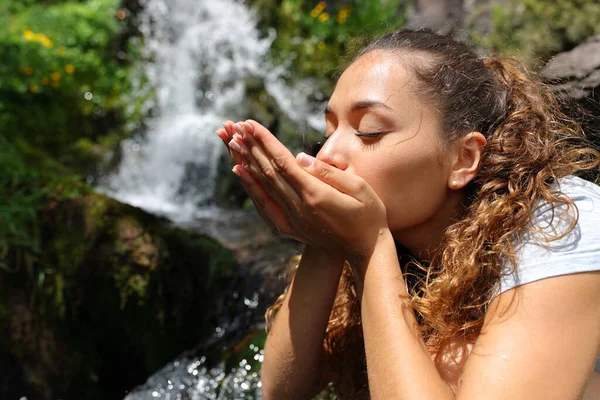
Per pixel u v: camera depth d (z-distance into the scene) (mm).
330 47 7816
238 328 3449
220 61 7562
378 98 1401
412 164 1400
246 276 3713
